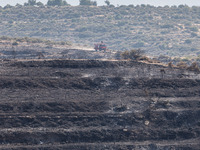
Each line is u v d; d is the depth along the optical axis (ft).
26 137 647.97
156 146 652.89
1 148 613.11
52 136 654.53
